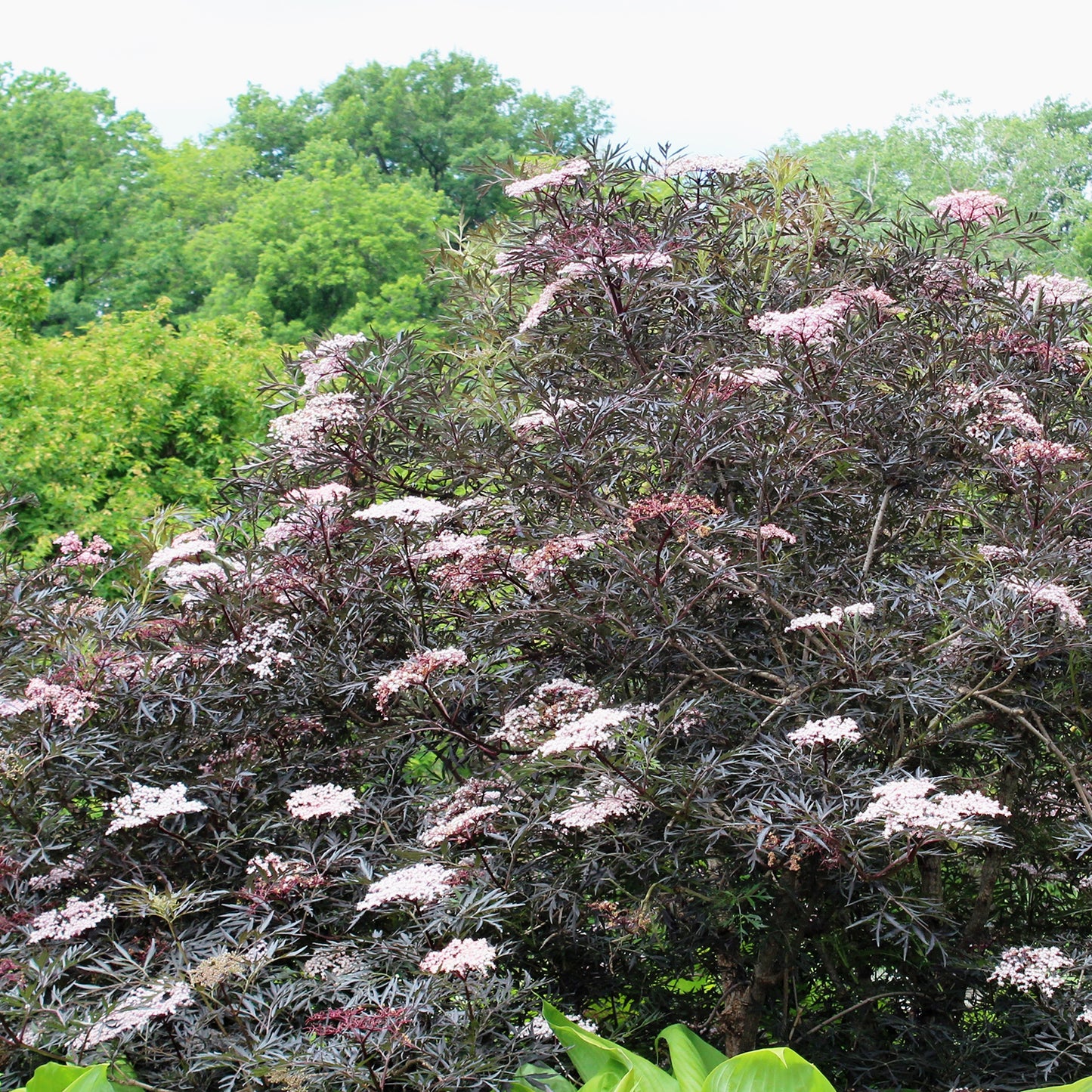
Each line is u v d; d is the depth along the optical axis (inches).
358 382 152.7
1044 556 121.6
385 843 129.6
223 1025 100.7
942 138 994.1
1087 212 858.1
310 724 139.3
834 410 140.3
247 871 120.3
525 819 121.4
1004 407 136.8
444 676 128.7
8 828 124.0
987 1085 123.5
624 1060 102.9
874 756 131.9
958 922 136.5
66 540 163.0
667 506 124.2
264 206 959.0
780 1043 134.6
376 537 143.6
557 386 161.5
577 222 163.2
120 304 915.4
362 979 101.9
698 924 132.1
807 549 151.9
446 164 1237.7
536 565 127.4
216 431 470.9
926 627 127.4
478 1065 93.7
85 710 124.3
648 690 144.7
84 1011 98.9
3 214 972.6
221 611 139.3
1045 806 137.9
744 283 168.9
